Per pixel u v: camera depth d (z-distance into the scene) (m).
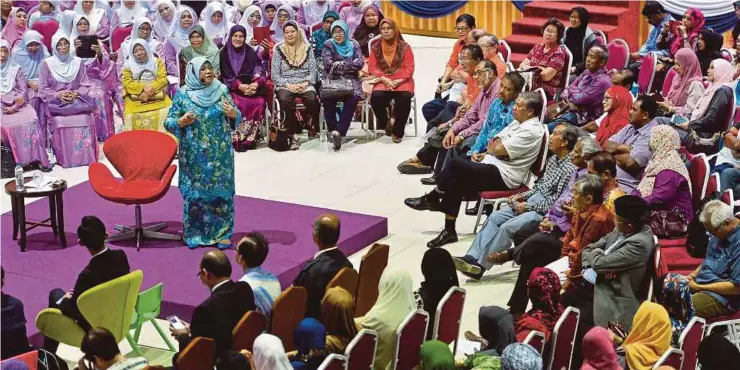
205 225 8.91
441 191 9.48
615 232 6.92
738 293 6.84
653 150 7.98
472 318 7.82
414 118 12.35
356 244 9.16
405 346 6.13
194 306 7.89
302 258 8.70
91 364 6.25
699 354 5.66
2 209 10.23
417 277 8.56
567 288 7.26
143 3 14.84
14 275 8.49
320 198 10.39
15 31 14.09
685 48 10.48
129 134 9.02
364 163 11.46
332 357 5.69
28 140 11.34
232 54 12.05
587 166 7.90
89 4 14.16
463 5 17.28
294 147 12.08
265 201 10.09
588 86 10.52
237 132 11.95
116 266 6.80
